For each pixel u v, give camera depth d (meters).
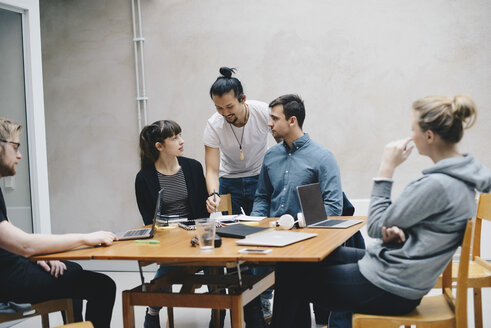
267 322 3.17
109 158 5.25
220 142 3.45
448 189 1.72
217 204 2.91
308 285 2.01
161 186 3.06
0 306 2.39
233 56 4.90
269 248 1.97
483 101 4.45
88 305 2.44
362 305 1.90
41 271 2.38
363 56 4.65
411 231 1.83
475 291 2.57
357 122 4.69
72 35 5.30
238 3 4.87
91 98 5.28
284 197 2.95
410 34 4.55
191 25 4.99
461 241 1.80
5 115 3.71
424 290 1.81
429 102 1.77
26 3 3.85
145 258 1.92
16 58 3.83
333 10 4.68
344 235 2.24
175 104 5.06
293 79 4.79
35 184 3.92
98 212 5.30
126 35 5.16
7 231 2.07
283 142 3.04
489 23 4.40
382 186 1.92
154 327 3.00
